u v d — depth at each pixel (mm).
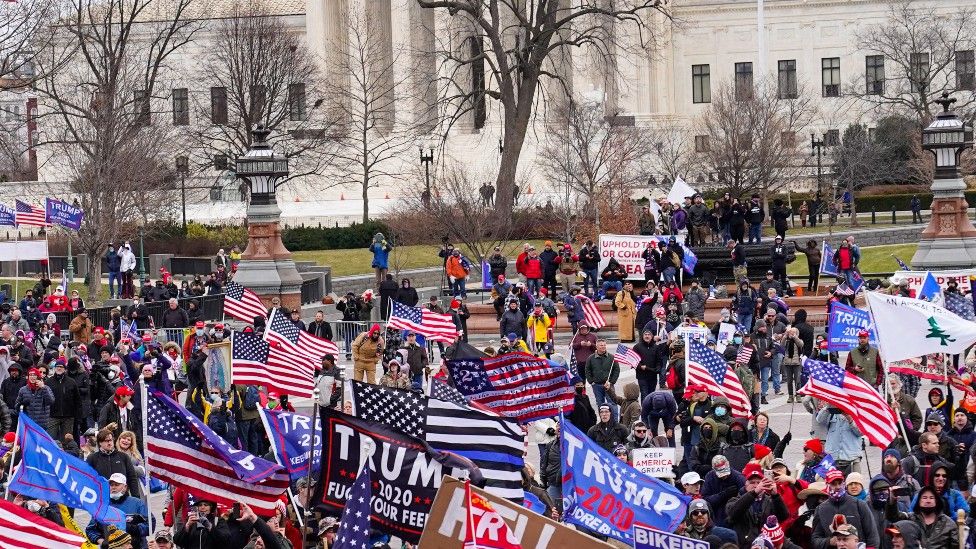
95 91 100562
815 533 27828
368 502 22578
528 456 45375
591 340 50312
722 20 159625
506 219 95750
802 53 159250
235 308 57781
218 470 27656
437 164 129000
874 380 43188
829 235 105500
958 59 149625
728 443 34031
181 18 134375
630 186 111750
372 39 134000
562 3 140375
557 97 137625
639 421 34406
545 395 32438
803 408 51781
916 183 133625
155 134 106938
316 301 84000
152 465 27516
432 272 94375
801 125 142375
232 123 124250
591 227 98438
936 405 36125
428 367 48000
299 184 138000
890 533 27078
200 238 104188
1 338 50625
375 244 84188
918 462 31828
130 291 85375
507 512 21438
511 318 62062
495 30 104438
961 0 152125
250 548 27688
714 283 77875
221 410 41812
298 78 130000
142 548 30844
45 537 23078
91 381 46844
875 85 151750
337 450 24312
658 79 156125
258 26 123062
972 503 29609
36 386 43875
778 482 29953
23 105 134000
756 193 119250
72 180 105188
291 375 39281
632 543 26109
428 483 23969
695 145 133875
